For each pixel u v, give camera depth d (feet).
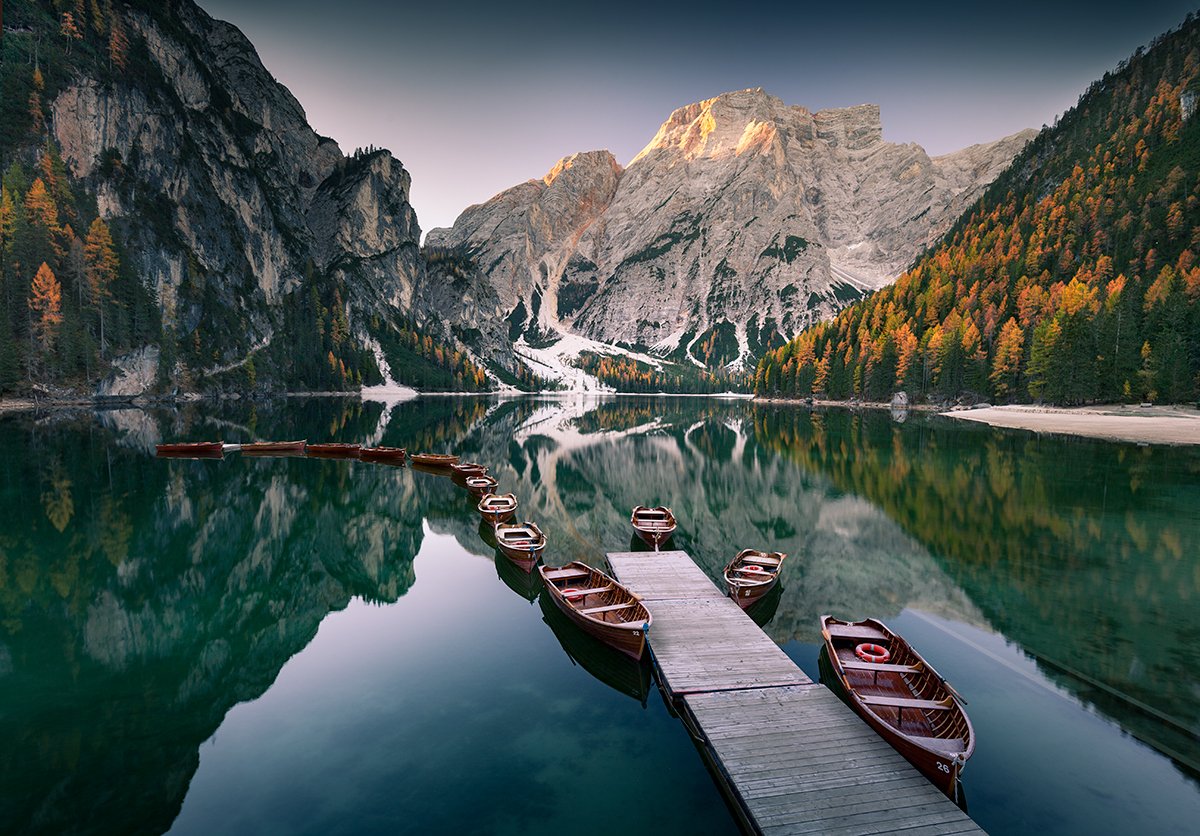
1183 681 59.93
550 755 47.09
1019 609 79.56
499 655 65.62
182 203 618.85
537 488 167.43
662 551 101.35
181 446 203.62
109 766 45.34
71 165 515.50
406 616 77.15
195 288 582.35
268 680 59.47
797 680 56.08
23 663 62.85
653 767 45.60
